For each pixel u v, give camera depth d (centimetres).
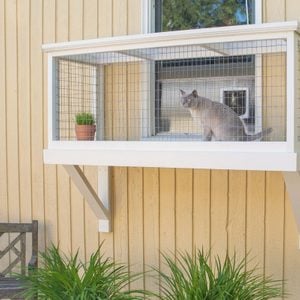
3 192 408
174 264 322
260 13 328
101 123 368
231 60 335
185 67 347
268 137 326
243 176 339
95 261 331
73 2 377
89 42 317
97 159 320
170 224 360
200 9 349
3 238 406
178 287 300
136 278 368
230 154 286
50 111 334
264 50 317
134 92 361
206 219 350
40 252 362
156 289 365
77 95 370
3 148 404
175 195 358
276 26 270
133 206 370
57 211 393
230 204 344
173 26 357
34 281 316
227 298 284
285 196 330
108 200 373
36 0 388
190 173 353
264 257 337
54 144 334
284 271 332
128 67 362
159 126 357
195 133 345
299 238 326
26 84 395
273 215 333
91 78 367
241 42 303
